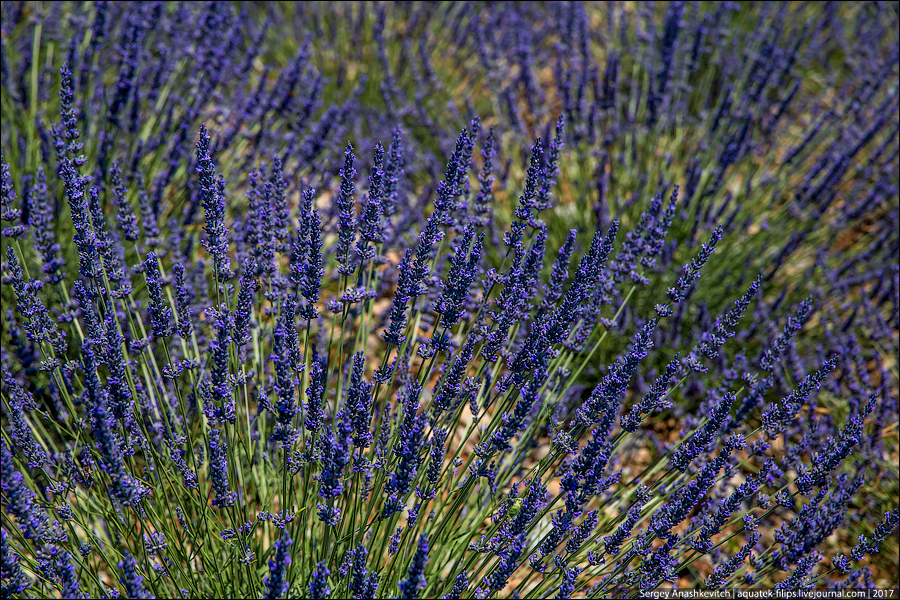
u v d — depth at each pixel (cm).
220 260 191
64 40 371
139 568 194
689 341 339
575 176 403
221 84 389
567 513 175
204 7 379
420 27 502
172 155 316
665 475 220
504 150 415
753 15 521
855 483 192
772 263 356
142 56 339
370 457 214
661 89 392
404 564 214
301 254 196
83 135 328
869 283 376
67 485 191
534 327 186
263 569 220
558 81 410
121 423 187
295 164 367
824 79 505
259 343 253
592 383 335
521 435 258
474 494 261
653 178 396
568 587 174
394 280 331
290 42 500
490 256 358
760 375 317
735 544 285
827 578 276
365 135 445
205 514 205
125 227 222
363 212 196
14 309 279
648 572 191
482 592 188
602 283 229
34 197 220
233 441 212
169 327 185
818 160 404
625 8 527
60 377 204
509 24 480
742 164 446
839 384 321
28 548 184
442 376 211
